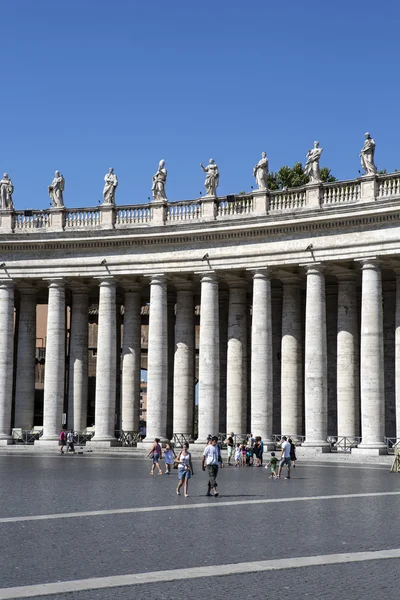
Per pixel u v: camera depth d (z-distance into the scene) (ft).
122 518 71.31
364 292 155.02
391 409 174.60
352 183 159.02
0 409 183.93
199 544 58.29
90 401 249.34
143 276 181.37
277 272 172.45
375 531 64.08
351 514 73.97
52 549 56.03
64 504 80.74
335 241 159.12
